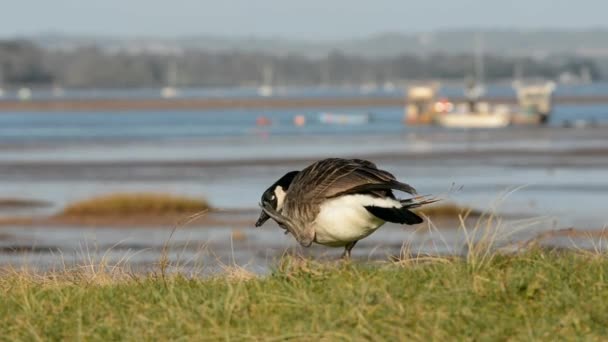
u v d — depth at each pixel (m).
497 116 83.94
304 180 8.75
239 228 25.05
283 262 8.55
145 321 7.38
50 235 24.98
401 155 50.72
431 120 88.56
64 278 9.40
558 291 7.47
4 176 41.94
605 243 13.04
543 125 84.00
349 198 8.42
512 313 7.24
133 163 47.41
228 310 7.38
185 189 35.59
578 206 28.58
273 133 74.88
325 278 8.08
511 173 39.84
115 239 23.70
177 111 130.50
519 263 8.34
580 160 45.69
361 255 18.72
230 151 54.84
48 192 35.69
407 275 7.99
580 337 6.78
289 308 7.43
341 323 7.05
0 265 15.29
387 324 6.95
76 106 144.88
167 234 24.53
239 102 155.75
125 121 100.31
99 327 7.39
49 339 7.28
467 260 8.24
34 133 77.31
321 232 8.69
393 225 23.84
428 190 33.62
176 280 8.60
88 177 41.03
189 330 7.18
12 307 8.09
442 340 6.74
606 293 7.50
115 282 9.03
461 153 51.47
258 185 36.78
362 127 84.06
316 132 75.69
